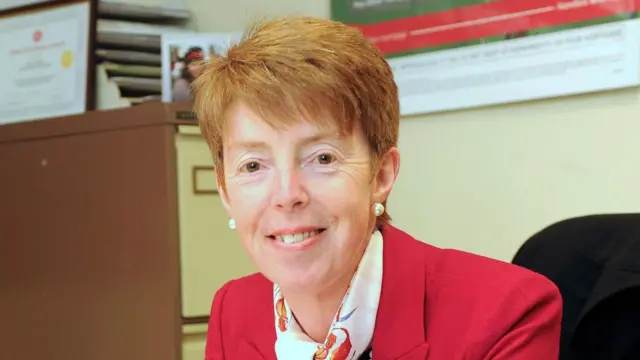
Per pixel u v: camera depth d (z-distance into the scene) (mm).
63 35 1980
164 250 1537
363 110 742
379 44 1808
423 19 1730
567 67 1515
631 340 911
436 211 1739
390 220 916
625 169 1463
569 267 1032
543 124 1568
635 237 961
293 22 762
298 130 720
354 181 742
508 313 769
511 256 1619
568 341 1006
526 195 1596
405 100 1764
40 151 1720
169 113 1529
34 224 1733
